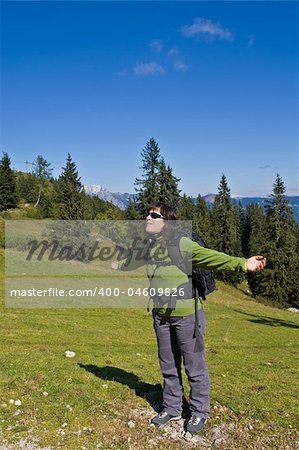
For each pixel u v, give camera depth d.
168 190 56.69
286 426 5.00
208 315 25.48
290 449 4.56
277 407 5.55
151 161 56.66
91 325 16.55
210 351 13.12
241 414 5.23
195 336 4.74
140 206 56.72
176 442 4.62
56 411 5.00
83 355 9.24
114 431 4.72
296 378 8.68
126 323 18.00
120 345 12.72
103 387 5.84
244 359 11.88
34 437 4.52
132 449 4.46
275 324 25.42
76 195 53.28
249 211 100.38
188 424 4.78
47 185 111.19
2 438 4.47
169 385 4.99
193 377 4.85
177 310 4.68
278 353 14.55
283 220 54.66
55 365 6.88
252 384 7.18
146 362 9.07
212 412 5.25
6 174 88.38
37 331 13.73
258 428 4.92
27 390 5.50
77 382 5.93
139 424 4.91
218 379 7.48
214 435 4.76
